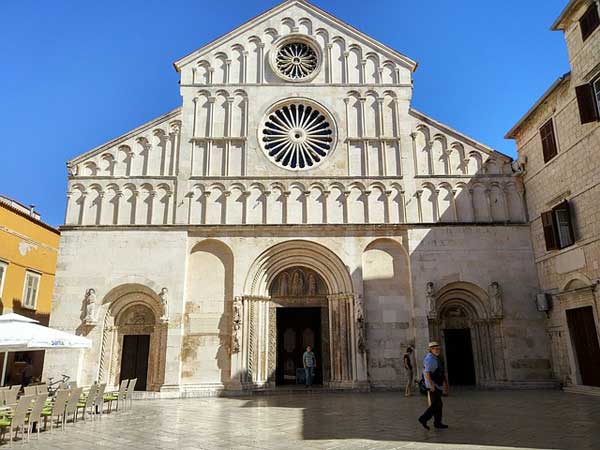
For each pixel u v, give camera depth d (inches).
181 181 1109.7
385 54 1218.0
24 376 1165.7
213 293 1055.0
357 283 1052.5
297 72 1218.6
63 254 1045.8
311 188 1120.2
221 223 1089.4
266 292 1073.5
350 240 1081.4
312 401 856.9
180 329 1014.4
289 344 1122.7
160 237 1064.8
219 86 1186.0
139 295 1051.9
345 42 1224.2
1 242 1235.2
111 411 772.0
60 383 935.7
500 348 1031.0
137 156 1127.6
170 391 971.9
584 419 585.0
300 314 1141.1
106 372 1007.0
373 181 1125.1
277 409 761.0
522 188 1117.1
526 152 1109.7
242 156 1141.1
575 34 907.4
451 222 1088.2
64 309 1017.5
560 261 971.9
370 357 1026.1
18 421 529.0
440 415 553.0
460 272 1061.1
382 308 1053.2
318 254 1083.9
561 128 964.6
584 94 861.8
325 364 1059.3
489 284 1055.6
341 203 1112.8
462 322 1090.1
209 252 1077.1
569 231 929.5
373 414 679.7
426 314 1033.5
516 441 466.6
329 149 1164.5
